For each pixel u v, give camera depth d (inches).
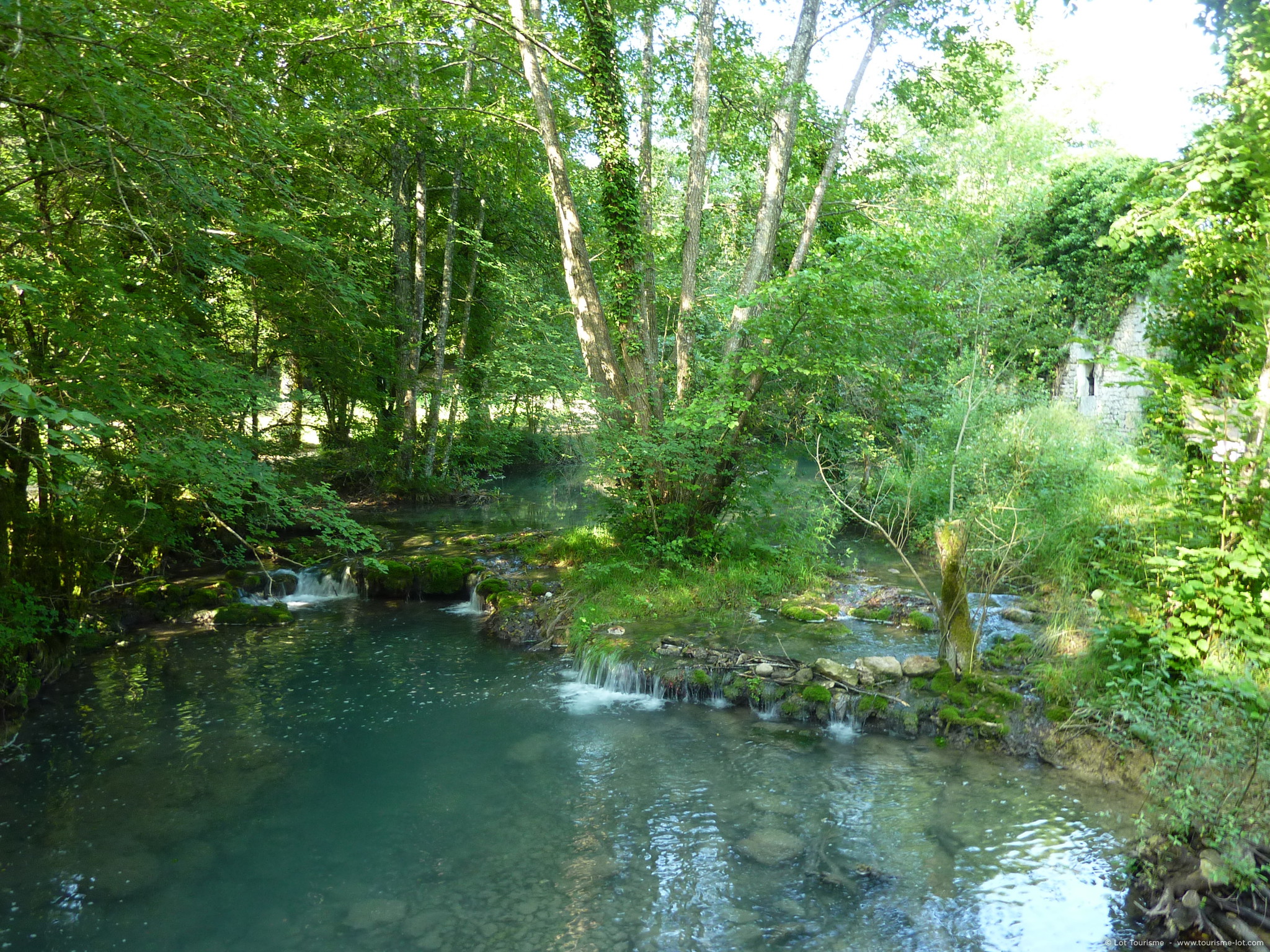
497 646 391.5
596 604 407.8
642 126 528.1
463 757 270.4
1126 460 465.7
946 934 173.2
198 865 208.4
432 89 593.6
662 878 198.5
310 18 455.5
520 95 636.1
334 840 219.6
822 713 289.9
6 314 260.2
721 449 459.2
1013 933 172.2
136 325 263.1
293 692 331.9
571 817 229.8
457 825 226.8
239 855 213.0
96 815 233.6
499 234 918.4
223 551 387.9
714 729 289.0
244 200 339.0
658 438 456.4
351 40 491.2
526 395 855.1
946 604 298.2
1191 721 187.5
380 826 226.8
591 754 270.7
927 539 503.8
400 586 484.1
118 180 227.9
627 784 248.8
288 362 570.9
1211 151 229.6
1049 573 396.5
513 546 549.6
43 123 219.8
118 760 269.3
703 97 490.9
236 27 277.1
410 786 250.2
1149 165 257.4
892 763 256.1
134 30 224.2
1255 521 217.8
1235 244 226.5
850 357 433.4
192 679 346.0
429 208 900.0
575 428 546.9
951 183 636.7
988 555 399.5
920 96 557.9
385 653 381.7
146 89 225.0
